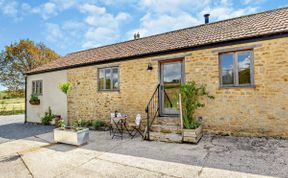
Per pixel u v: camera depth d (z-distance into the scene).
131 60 7.78
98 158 4.39
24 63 21.31
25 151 5.19
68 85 7.09
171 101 7.07
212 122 6.04
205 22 9.15
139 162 4.02
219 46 5.95
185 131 5.29
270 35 5.17
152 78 7.25
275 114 5.17
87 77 9.09
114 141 5.88
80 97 9.28
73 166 3.96
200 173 3.35
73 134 5.52
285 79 5.05
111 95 8.29
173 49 6.65
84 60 9.54
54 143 5.95
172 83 7.06
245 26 6.46
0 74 20.34
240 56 5.77
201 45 6.16
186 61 6.55
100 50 10.70
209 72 6.13
